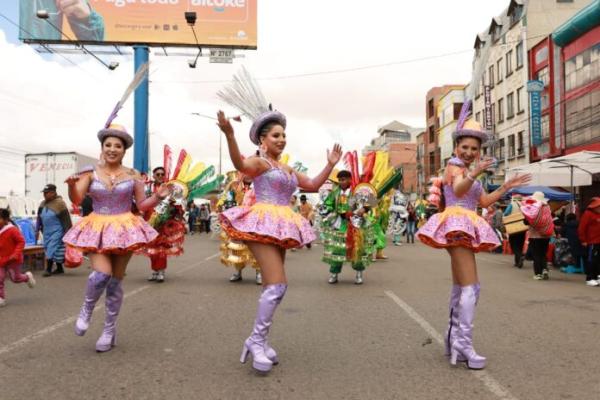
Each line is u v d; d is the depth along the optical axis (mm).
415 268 13055
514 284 10469
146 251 9961
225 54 29750
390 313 7156
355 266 9969
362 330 6137
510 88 37562
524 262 15242
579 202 22531
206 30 29297
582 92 27406
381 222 15344
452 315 4973
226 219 4574
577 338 5793
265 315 4480
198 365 4680
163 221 10008
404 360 4898
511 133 37438
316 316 6945
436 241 4711
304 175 5051
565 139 29219
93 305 4945
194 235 30641
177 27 29062
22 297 8398
